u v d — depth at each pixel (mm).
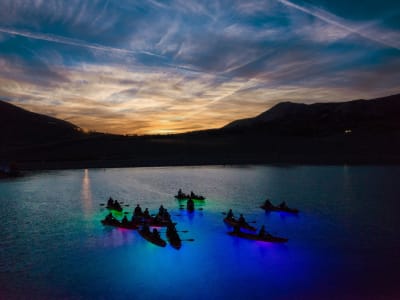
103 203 43844
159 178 71000
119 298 17078
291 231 28812
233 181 64500
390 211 36531
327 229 29250
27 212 38156
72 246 25203
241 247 24312
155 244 25047
